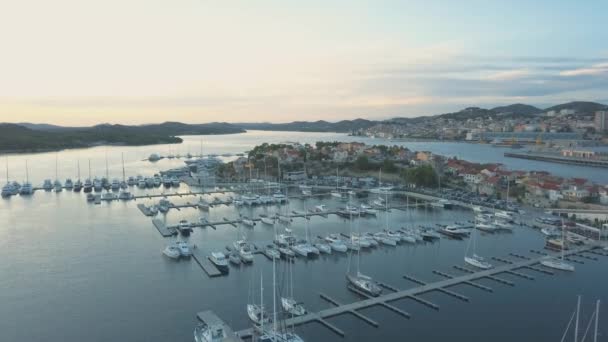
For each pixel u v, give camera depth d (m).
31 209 178.38
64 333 74.56
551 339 72.81
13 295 90.12
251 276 101.94
